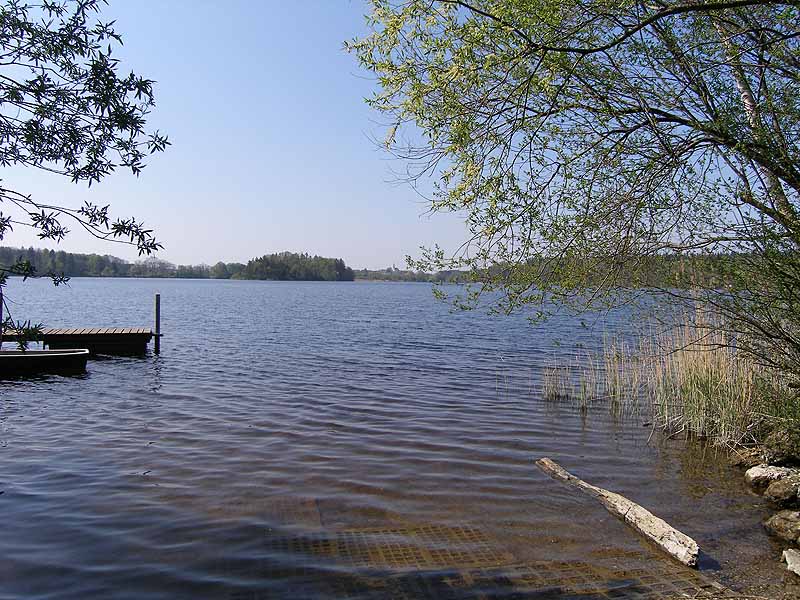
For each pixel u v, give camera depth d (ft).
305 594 16.99
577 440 34.27
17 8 10.85
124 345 75.41
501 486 26.25
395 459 30.27
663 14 15.87
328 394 48.52
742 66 19.77
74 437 34.42
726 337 26.50
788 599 16.55
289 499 24.53
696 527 22.06
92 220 11.85
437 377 57.16
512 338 95.04
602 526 21.86
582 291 20.16
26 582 17.69
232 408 42.91
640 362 45.68
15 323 11.24
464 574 18.15
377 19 18.35
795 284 20.48
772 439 30.45
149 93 11.91
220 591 17.20
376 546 20.13
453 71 16.89
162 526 21.70
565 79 17.38
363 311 179.63
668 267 21.40
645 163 19.45
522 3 16.20
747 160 18.85
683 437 34.86
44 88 10.94
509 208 18.62
